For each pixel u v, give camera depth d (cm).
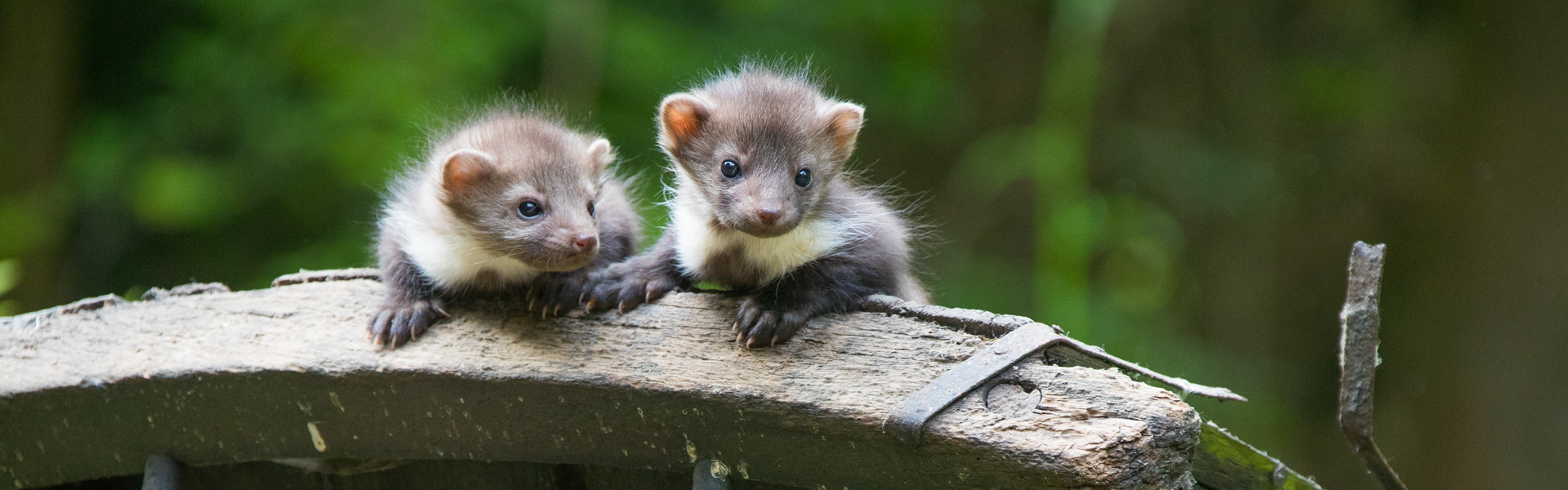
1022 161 1272
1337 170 1523
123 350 501
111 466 535
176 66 1252
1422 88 1527
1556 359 1348
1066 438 366
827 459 418
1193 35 1462
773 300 470
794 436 416
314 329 493
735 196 543
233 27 1255
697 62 1292
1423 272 1523
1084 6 1057
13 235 1189
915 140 1467
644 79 1267
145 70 1294
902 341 429
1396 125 1527
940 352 417
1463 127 1468
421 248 540
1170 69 1462
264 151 1217
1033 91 1463
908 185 1460
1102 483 357
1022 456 366
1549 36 1367
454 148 593
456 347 469
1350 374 410
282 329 496
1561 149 1358
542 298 499
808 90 625
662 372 433
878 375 412
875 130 1442
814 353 432
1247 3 1477
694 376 428
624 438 452
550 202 558
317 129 1201
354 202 1243
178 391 487
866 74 1437
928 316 443
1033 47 1467
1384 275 1540
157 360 489
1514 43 1401
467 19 1231
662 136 593
